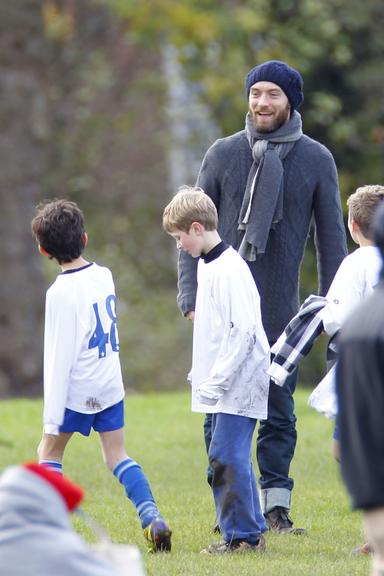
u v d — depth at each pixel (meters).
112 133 86.25
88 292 23.41
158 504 28.91
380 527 14.17
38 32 72.62
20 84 71.88
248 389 23.02
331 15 74.12
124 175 86.81
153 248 87.19
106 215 87.00
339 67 74.06
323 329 23.08
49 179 83.31
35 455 36.41
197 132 82.19
